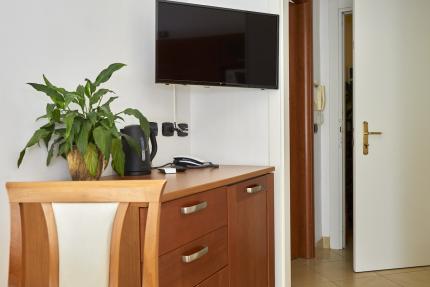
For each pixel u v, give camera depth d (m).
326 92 3.95
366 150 3.26
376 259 3.29
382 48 3.28
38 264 1.31
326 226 3.99
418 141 3.31
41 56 1.58
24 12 1.50
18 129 1.48
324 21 3.93
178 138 2.59
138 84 2.19
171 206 1.37
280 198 2.54
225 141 2.67
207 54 2.21
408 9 3.30
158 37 2.06
